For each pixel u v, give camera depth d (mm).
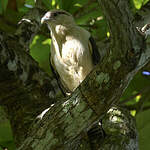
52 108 7910
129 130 8969
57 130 7629
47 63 12273
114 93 7066
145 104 12484
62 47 10328
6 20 13039
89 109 7328
